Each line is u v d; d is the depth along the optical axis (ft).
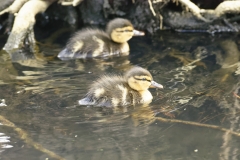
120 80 34.71
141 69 34.30
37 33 53.88
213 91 34.53
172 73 38.70
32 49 47.44
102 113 30.89
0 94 34.09
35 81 37.01
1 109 31.45
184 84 36.01
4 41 51.06
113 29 46.26
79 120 29.84
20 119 29.94
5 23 55.88
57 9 58.85
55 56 44.75
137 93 33.53
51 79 37.52
